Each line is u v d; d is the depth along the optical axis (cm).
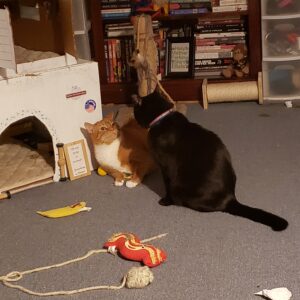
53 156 280
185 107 349
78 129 263
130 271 184
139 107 233
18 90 240
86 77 259
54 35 271
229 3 346
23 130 310
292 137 296
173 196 230
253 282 182
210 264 193
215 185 219
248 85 349
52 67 254
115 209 234
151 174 264
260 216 213
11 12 287
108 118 257
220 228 214
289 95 348
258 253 197
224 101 354
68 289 185
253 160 272
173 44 362
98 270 194
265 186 246
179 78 361
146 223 221
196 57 365
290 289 178
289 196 236
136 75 365
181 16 350
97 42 357
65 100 255
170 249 203
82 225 224
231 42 360
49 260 202
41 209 238
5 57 238
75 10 341
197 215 225
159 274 189
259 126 314
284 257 194
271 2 336
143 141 256
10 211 238
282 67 344
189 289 181
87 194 250
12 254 207
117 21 362
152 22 352
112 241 204
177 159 224
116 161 254
